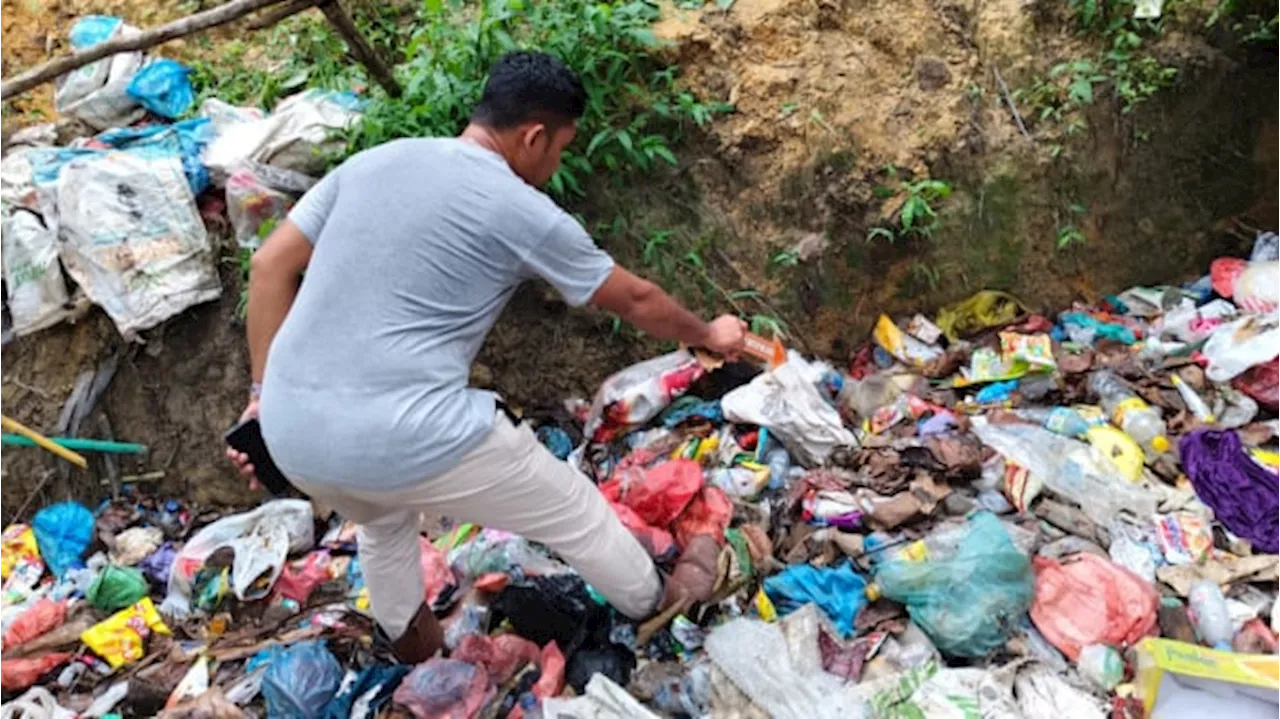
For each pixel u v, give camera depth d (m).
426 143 2.49
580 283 2.54
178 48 4.49
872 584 3.14
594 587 2.96
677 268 4.05
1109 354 4.07
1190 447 3.53
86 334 3.87
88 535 3.79
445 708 2.87
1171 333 4.09
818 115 4.07
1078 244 4.32
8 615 3.52
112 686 3.25
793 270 4.10
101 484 3.93
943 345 4.20
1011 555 3.05
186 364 3.91
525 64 2.55
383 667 3.09
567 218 2.50
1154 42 4.35
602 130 3.92
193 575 3.51
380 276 2.41
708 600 3.10
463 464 2.50
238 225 3.83
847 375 4.16
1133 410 3.71
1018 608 2.99
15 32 4.64
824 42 4.21
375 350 2.41
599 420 3.79
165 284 3.78
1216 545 3.29
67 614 3.49
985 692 2.81
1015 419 3.78
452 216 2.41
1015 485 3.46
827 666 2.95
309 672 3.01
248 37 4.52
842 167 4.10
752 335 3.43
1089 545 3.30
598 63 3.97
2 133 4.27
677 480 3.37
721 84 4.10
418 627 2.99
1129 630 2.96
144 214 3.78
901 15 4.28
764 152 4.08
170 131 4.00
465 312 2.49
